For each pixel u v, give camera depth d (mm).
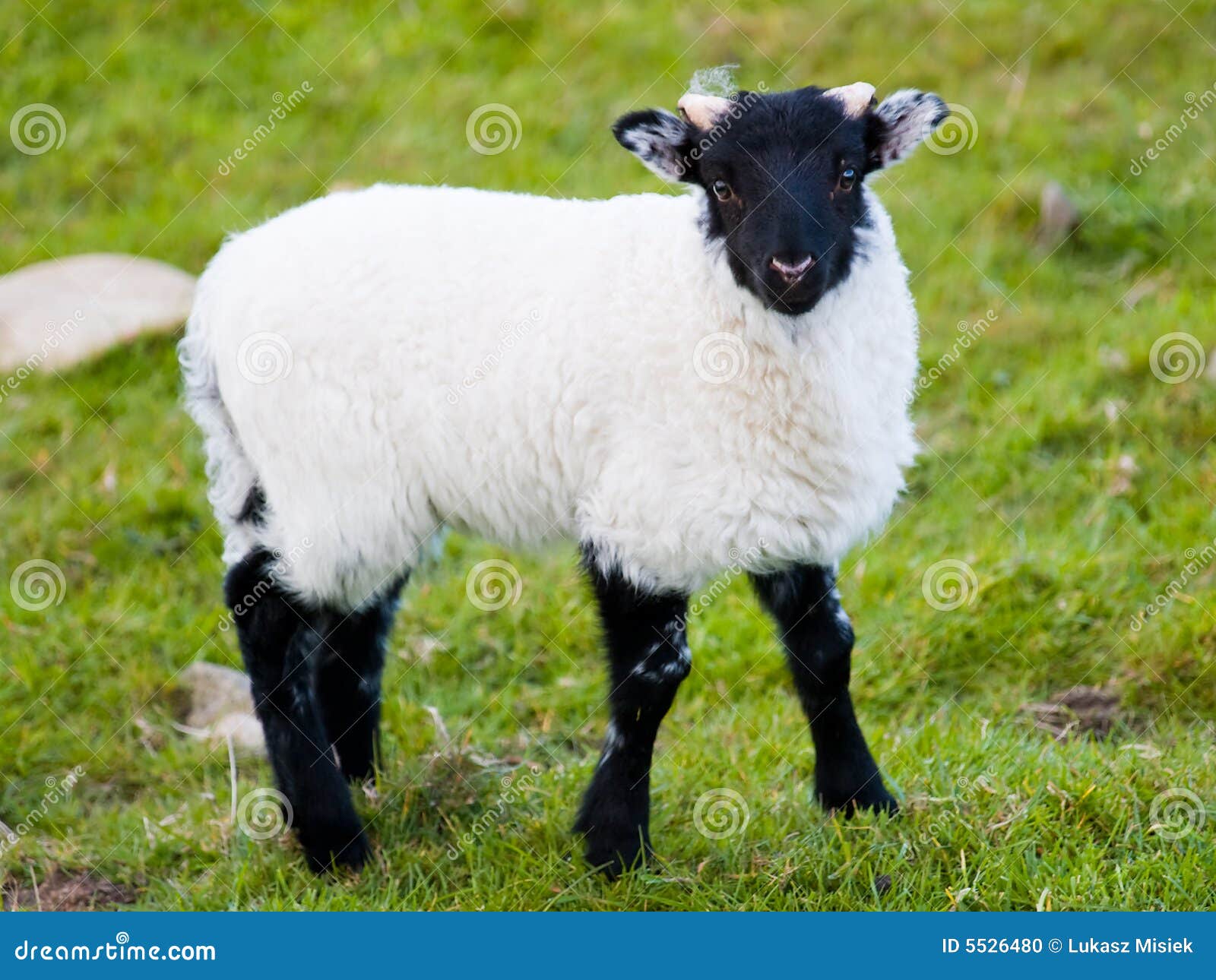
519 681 10031
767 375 6984
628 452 7105
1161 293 13164
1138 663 9227
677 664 7316
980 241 14062
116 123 16609
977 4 17297
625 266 7219
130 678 10055
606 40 17391
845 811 7617
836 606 7625
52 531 11430
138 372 13133
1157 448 11344
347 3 18203
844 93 7102
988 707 9180
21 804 9117
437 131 16219
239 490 7973
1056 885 6902
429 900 7184
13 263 14789
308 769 7656
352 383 7402
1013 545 10594
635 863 7234
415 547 7816
